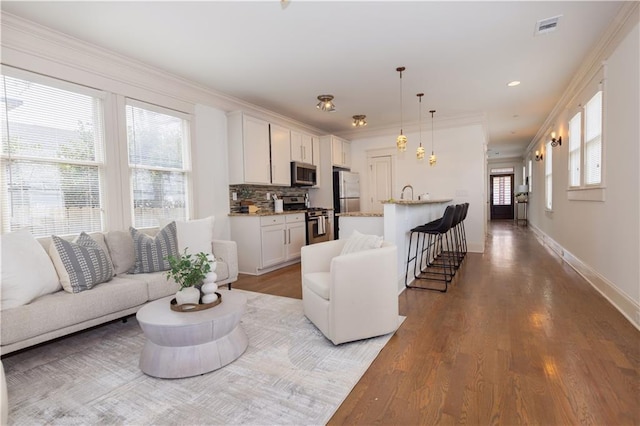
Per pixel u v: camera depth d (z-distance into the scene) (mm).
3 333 1875
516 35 2930
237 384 1830
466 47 3160
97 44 3000
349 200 6547
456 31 2846
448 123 6016
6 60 2535
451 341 2295
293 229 5152
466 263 4906
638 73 2422
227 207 4684
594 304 2963
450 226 3721
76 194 3029
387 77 3930
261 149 4910
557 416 1493
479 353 2104
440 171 6160
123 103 3367
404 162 6512
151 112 3686
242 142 4598
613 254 2953
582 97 3914
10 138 2604
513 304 3016
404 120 6113
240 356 2141
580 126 3980
